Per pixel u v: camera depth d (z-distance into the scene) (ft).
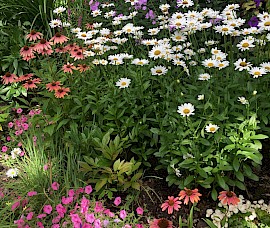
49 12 8.59
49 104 6.08
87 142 5.54
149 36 7.66
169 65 6.44
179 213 5.18
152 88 6.20
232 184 5.10
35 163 5.70
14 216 5.15
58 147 6.01
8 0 8.55
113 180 5.39
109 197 5.16
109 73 6.39
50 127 5.79
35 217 4.97
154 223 4.23
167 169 5.31
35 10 8.57
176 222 5.09
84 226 4.66
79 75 6.27
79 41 7.43
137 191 5.44
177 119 5.47
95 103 5.86
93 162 5.27
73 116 5.92
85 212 4.84
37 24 8.73
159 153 5.25
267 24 5.77
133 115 5.62
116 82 5.69
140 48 6.77
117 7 8.01
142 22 7.69
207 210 5.11
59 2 9.05
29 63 7.10
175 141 5.18
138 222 5.04
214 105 5.37
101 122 5.84
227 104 5.43
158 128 5.77
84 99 6.06
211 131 4.97
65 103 5.96
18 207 5.19
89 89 6.07
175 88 5.96
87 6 8.63
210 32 7.40
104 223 4.76
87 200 4.93
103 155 5.44
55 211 5.05
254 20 7.10
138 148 5.70
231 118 5.42
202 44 7.04
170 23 6.54
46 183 5.41
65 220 4.94
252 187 5.45
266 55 6.24
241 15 7.63
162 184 5.60
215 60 5.55
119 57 6.17
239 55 6.64
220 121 5.37
